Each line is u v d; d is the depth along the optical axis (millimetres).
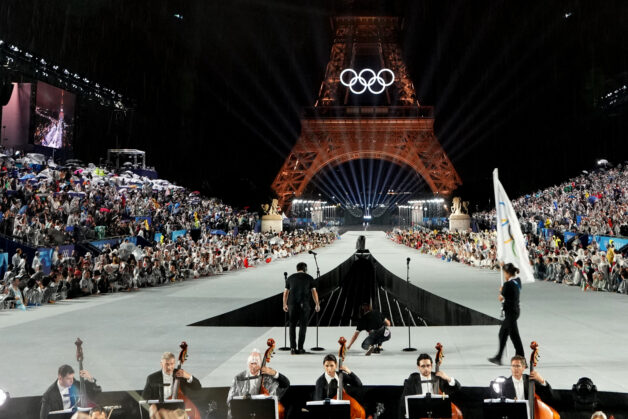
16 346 13742
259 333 15945
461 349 13422
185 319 18266
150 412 7480
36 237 28656
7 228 27875
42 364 11781
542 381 8344
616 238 35844
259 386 8352
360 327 13336
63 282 23875
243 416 7352
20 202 32344
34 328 16484
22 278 21766
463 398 9555
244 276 35750
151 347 13703
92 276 26375
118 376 10766
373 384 9977
